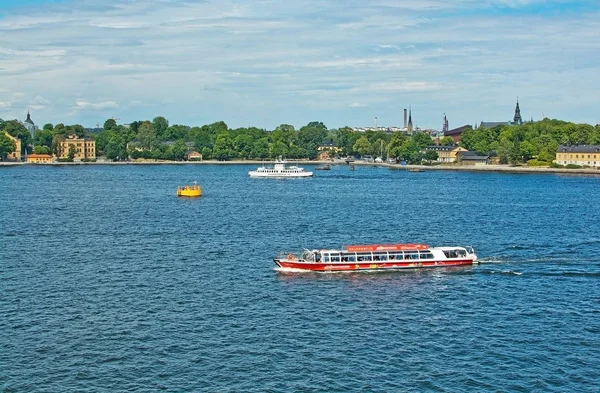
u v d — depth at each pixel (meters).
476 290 120.81
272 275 130.88
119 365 87.19
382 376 84.38
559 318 105.38
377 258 134.62
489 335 97.69
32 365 87.00
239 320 103.62
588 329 100.50
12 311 107.06
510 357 90.06
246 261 144.12
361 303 112.62
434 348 92.75
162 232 186.38
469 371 85.81
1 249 158.12
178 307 109.94
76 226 198.62
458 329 100.06
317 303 112.50
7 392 80.00
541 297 116.75
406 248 136.75
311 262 133.00
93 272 133.38
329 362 88.19
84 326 100.56
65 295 116.31
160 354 90.56
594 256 150.25
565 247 162.75
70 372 85.19
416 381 83.12
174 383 82.50
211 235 181.12
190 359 89.00
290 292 118.94
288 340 95.44
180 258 147.50
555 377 84.31
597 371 86.00
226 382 82.75
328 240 175.25
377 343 94.44
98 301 113.00
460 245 166.50
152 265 140.00
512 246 164.12
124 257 148.62
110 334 97.38
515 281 127.25
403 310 108.88
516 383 82.69
